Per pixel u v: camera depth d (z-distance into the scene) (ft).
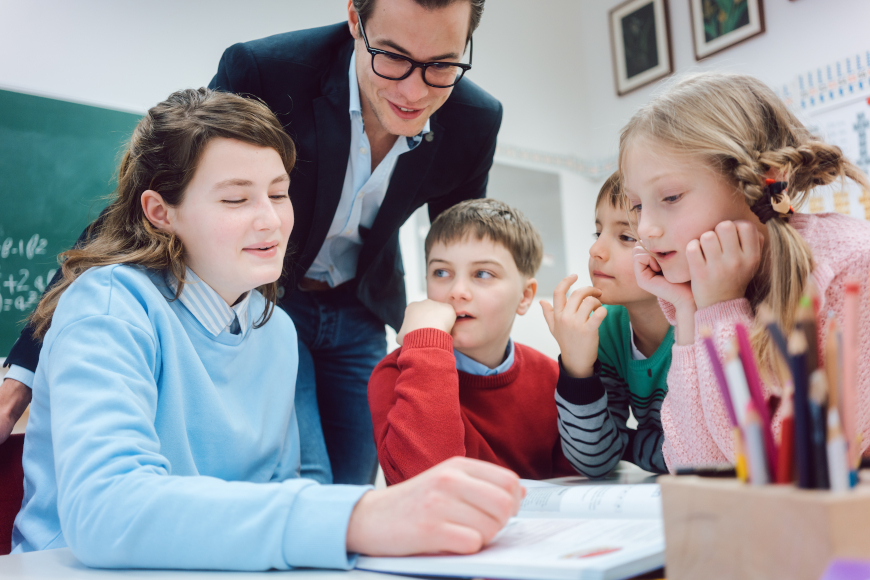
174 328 2.45
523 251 3.74
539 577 1.19
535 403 3.64
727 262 2.28
